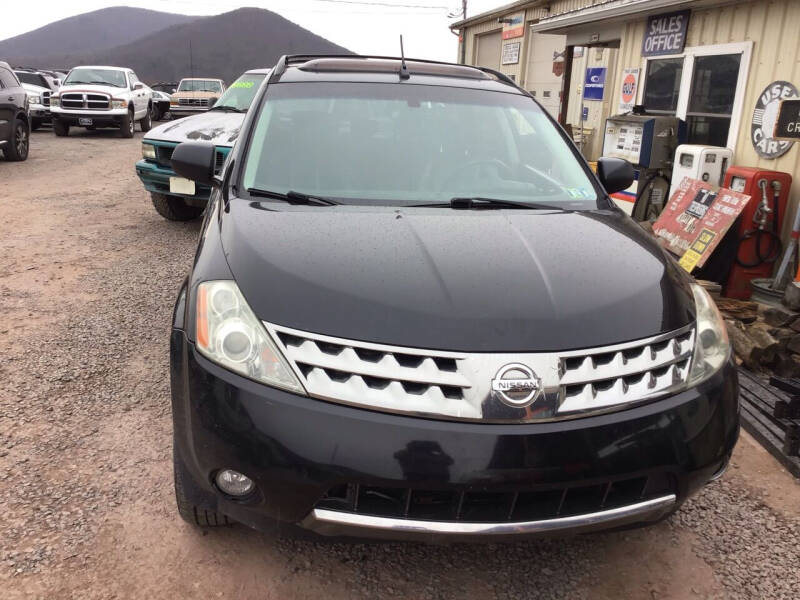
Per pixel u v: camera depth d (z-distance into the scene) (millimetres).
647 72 7621
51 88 21359
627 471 1897
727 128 6371
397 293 1979
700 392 2064
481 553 2471
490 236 2395
